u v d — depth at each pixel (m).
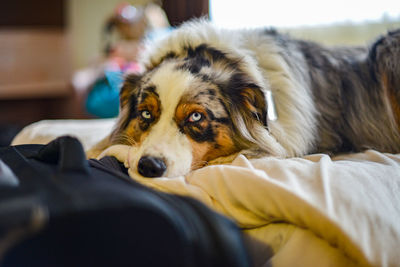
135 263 0.66
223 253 0.67
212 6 2.97
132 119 1.62
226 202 1.00
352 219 0.91
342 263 0.92
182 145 1.37
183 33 1.67
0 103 4.54
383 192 1.04
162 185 1.06
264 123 1.48
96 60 3.86
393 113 1.82
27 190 0.66
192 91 1.40
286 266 0.92
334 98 1.79
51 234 0.60
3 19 4.25
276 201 0.93
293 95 1.58
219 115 1.44
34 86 4.43
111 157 1.32
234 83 1.49
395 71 1.78
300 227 0.95
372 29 2.80
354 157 1.54
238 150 1.49
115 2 4.82
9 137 3.73
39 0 4.29
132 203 0.63
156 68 1.56
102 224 0.62
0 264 0.58
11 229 0.54
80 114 3.98
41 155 0.98
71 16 4.74
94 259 0.64
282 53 1.67
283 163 1.12
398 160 1.41
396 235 0.94
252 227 1.01
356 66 1.94
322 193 0.94
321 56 1.89
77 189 0.67
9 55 4.31
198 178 1.09
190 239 0.66
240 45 1.64
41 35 4.36
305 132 1.57
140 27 3.61
